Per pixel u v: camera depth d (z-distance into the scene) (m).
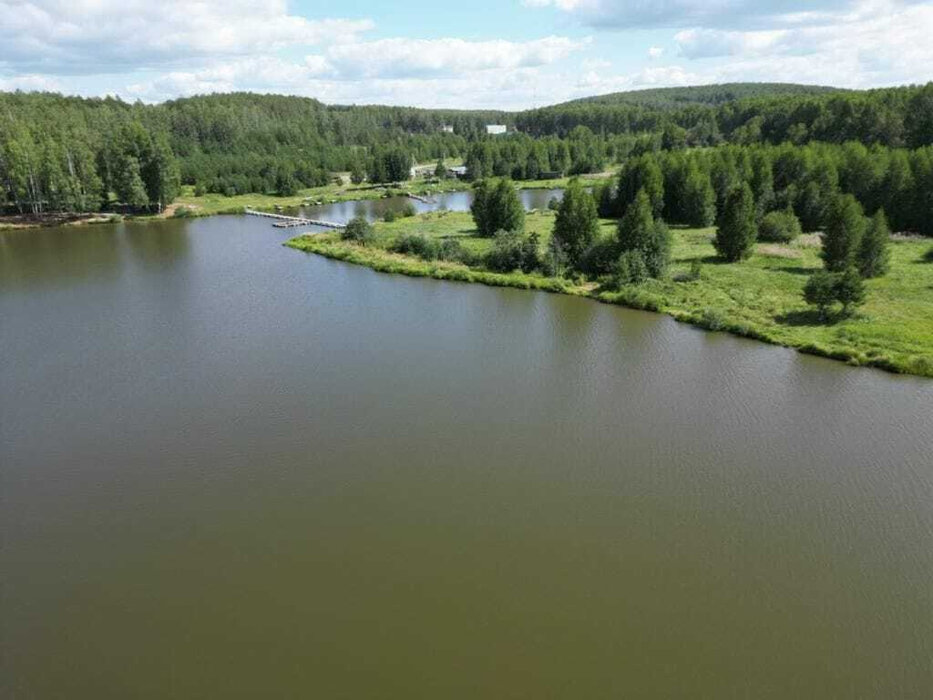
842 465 35.53
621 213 112.94
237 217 133.62
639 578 27.38
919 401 42.69
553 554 28.88
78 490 33.97
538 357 51.44
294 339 56.12
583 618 25.27
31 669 23.28
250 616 25.52
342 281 77.00
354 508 32.28
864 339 51.72
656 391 44.97
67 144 123.88
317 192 168.75
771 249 81.94
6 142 120.62
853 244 65.88
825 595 26.34
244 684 22.41
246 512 32.06
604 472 35.22
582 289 70.81
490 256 80.88
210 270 83.38
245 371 49.00
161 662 23.47
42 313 64.25
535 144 195.25
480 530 30.52
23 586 27.33
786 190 96.38
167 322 61.25
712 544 29.39
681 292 66.44
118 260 89.88
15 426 40.66
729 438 38.53
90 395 45.00
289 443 38.47
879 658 23.36
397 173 184.75
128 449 37.91
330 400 44.06
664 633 24.53
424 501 32.81
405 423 40.78
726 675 22.69
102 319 62.22
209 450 37.69
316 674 22.77
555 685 22.25
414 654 23.61
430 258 85.69
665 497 32.94
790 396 43.78
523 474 35.06
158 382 47.09
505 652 23.67
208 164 167.38
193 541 30.02
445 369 49.22
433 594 26.58
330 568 28.14
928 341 50.50
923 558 28.36
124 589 27.09
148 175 131.25
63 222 120.50
